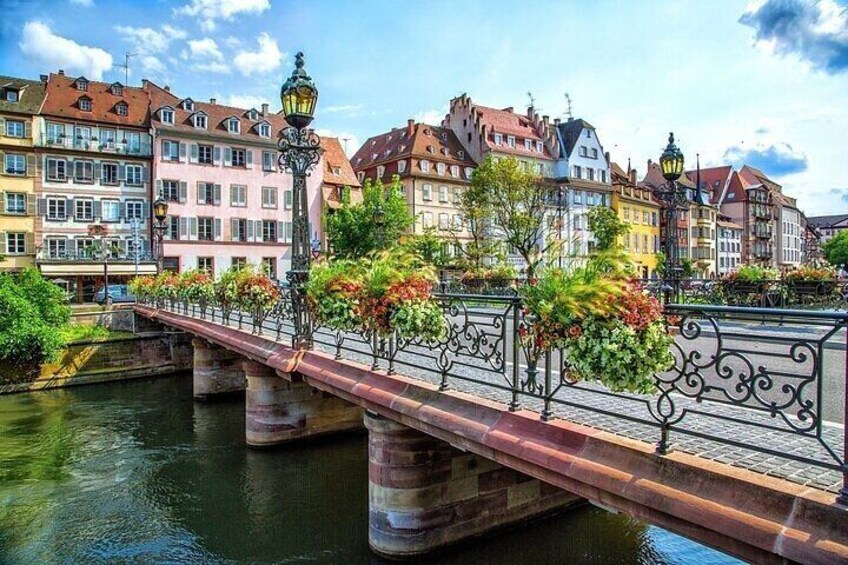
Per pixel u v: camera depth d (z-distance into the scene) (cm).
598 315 426
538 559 829
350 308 814
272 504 1089
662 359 410
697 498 378
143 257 4381
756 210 8338
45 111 4197
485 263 4278
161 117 4534
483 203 3694
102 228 4284
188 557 911
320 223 5044
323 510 1054
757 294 1673
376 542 830
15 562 908
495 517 872
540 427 506
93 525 1033
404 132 5753
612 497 439
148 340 2634
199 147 4634
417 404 652
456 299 636
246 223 4803
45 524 1039
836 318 319
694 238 7000
